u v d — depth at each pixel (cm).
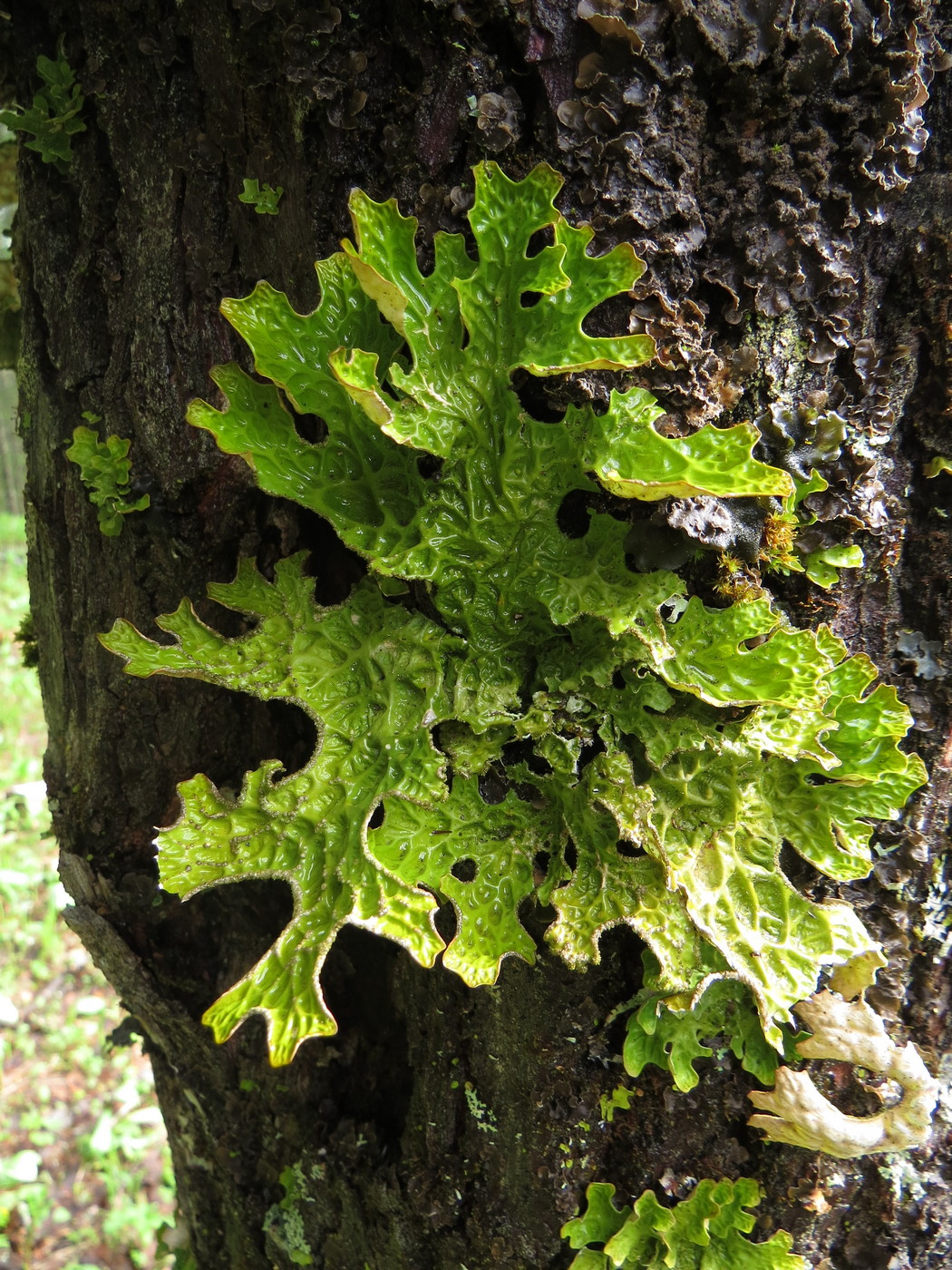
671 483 20
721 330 23
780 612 23
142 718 28
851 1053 24
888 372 24
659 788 24
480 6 22
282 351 22
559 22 22
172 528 27
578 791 24
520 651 24
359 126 23
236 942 30
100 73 25
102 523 26
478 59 22
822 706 23
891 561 25
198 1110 31
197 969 30
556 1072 26
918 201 23
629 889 23
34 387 27
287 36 22
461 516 23
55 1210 50
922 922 26
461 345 22
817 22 22
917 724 25
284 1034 21
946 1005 26
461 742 24
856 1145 24
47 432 27
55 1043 58
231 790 28
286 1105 29
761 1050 25
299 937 22
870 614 25
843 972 24
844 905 23
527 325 22
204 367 25
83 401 26
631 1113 26
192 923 30
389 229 22
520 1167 26
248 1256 32
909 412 24
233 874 23
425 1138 27
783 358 23
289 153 23
